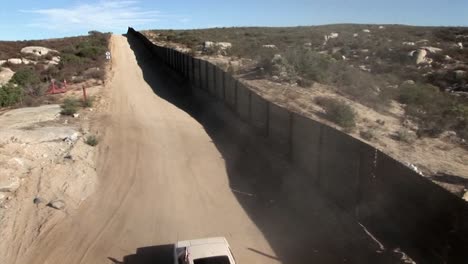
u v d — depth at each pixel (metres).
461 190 17.12
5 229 16.22
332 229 15.38
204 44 82.38
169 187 20.73
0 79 51.75
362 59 65.25
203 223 17.19
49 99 39.09
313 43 86.56
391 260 12.27
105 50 77.12
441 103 34.75
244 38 106.38
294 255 14.56
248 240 15.75
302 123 19.97
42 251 15.07
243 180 21.61
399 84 44.44
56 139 25.86
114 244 15.63
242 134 28.58
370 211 14.21
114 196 19.64
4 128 27.30
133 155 25.14
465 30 93.88
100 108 36.59
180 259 12.37
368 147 14.15
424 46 71.50
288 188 19.67
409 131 27.23
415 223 11.90
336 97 34.88
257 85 39.12
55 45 92.94
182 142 27.98
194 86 46.44
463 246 10.09
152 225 17.00
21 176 20.36
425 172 19.84
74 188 19.88
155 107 38.28
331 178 17.08
